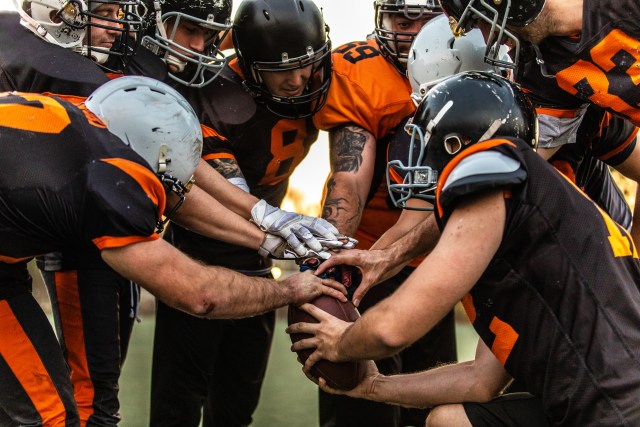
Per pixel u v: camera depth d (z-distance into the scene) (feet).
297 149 11.08
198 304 7.68
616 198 10.78
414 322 6.79
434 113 7.35
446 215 6.77
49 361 7.98
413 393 7.98
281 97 10.14
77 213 7.32
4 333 7.86
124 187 7.26
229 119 10.27
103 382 9.11
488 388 7.66
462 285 6.65
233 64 10.75
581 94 8.29
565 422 6.82
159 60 9.77
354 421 10.75
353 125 10.24
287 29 9.65
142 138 7.70
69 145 7.39
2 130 7.41
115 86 7.84
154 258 7.41
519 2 7.96
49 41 8.84
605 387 6.59
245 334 11.64
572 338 6.69
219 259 11.33
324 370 8.16
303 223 9.23
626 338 6.67
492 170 6.56
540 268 6.73
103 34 9.13
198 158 8.08
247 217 9.53
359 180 10.02
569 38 8.13
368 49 10.63
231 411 11.98
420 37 9.54
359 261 8.75
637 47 7.96
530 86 8.98
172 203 8.70
